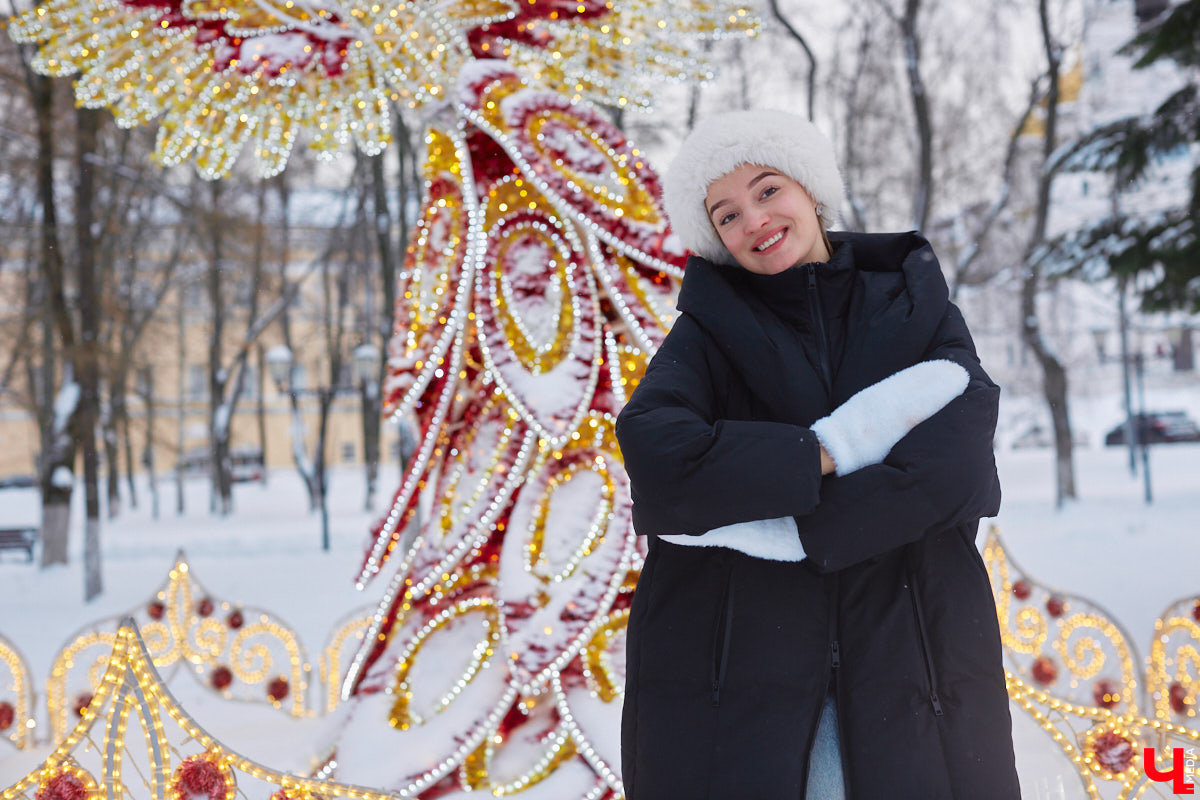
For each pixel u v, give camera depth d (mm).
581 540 3453
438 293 3689
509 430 3637
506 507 3672
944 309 1697
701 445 1506
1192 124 11867
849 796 1510
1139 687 4086
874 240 1806
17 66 16250
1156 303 12234
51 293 16172
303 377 49719
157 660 5035
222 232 19922
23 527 21031
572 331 3609
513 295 3621
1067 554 12711
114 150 19125
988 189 24266
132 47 4016
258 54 3832
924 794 1481
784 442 1496
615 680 3371
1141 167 12508
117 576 16547
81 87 4133
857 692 1542
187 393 47562
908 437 1533
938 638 1564
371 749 3273
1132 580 9898
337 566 16359
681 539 1591
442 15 3768
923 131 20391
